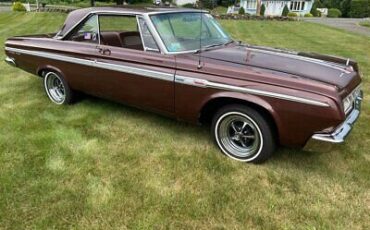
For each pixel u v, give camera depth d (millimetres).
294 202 2980
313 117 2951
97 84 4434
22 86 6129
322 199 3023
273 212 2855
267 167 3506
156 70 3750
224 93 3332
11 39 5426
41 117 4715
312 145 3092
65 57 4633
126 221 2730
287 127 3115
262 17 25094
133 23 4031
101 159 3639
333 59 3809
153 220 2740
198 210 2859
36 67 5102
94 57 4305
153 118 4703
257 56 3676
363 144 4020
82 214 2797
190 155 3736
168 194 3061
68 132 4250
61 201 2947
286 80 3074
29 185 3154
